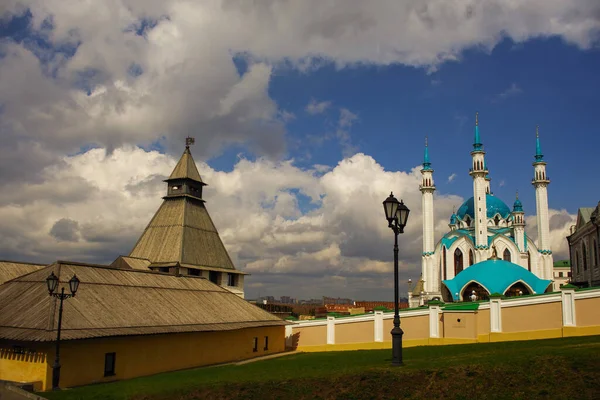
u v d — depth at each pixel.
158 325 35.34
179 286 45.41
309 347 49.75
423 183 103.69
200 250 68.38
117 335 31.09
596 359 19.27
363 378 20.34
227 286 71.38
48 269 35.91
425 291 98.38
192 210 71.00
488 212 104.25
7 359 29.41
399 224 23.48
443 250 100.31
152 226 69.62
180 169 72.00
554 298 35.91
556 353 20.97
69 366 28.72
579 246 82.38
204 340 39.72
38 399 23.08
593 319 34.31
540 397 17.08
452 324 39.50
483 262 67.31
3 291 34.44
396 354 22.52
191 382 23.77
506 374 19.03
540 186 97.50
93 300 34.03
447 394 18.17
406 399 18.30
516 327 37.00
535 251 96.75
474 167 94.06
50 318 29.38
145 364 33.91
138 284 40.59
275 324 48.81
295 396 19.83
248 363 37.72
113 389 24.45
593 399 16.42
